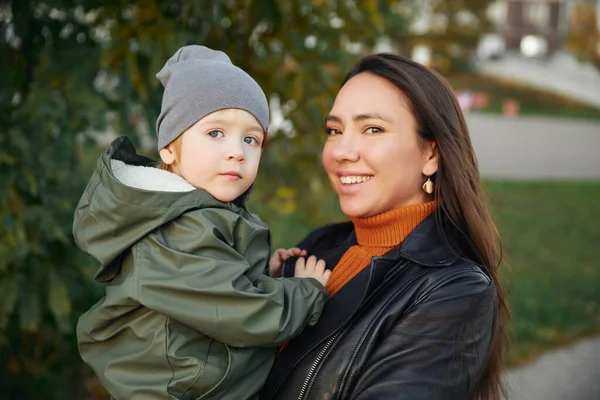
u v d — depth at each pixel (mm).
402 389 1487
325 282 1782
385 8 3363
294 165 3441
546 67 31484
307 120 3197
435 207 1805
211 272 1491
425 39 20078
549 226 9102
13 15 2875
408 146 1758
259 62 3059
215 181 1617
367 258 1821
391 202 1798
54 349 3455
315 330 1659
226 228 1582
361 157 1762
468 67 23516
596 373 4605
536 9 32844
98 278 1598
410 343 1537
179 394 1484
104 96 2924
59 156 2783
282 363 1659
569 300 6133
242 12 3031
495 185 11758
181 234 1545
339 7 3135
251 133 1669
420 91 1746
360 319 1624
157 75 1768
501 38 32531
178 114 1637
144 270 1519
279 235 6027
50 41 2959
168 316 1503
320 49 3146
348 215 1840
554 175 13062
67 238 2865
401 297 1615
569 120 21547
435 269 1652
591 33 32781
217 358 1521
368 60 1841
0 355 3293
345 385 1570
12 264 2672
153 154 3227
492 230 1845
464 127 1839
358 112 1760
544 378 4496
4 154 2590
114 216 1534
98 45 2975
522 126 19266
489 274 1734
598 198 11164
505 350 2096
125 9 2879
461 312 1562
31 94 2752
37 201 2787
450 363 1525
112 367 1550
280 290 1560
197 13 2783
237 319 1473
